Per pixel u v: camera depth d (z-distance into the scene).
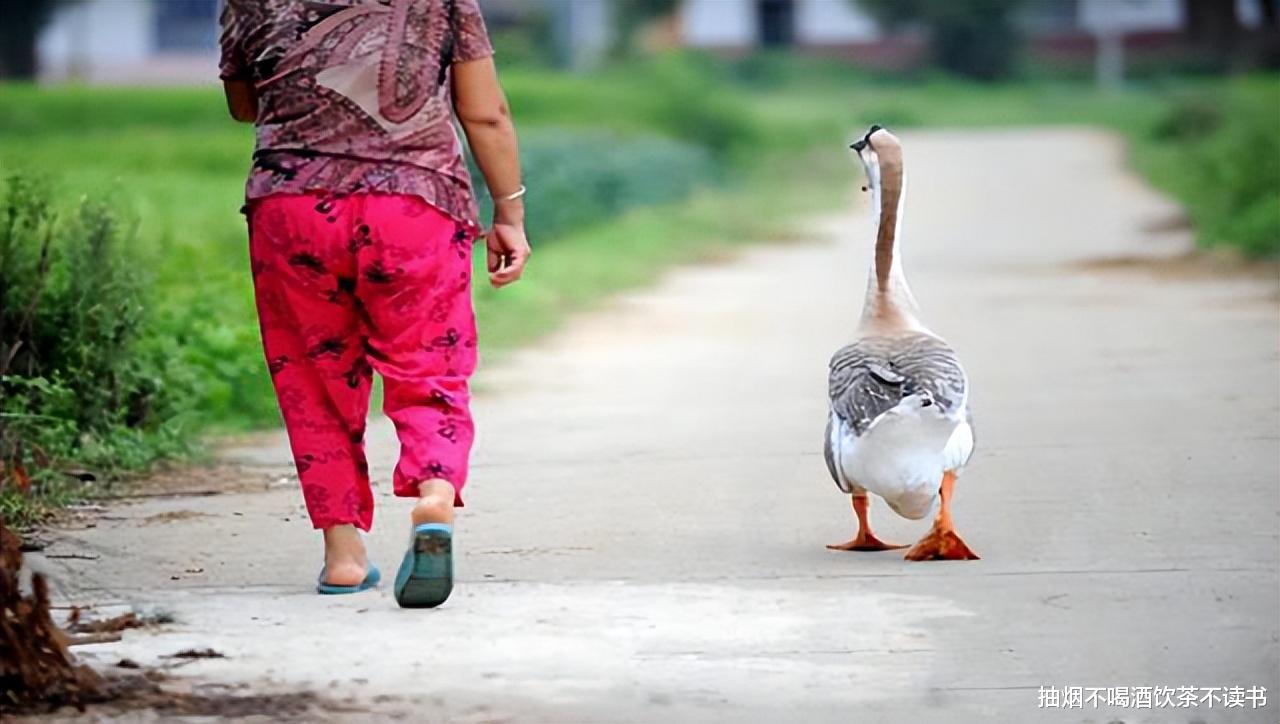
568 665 12.31
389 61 13.48
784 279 44.72
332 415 14.17
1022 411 23.45
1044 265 45.50
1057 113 123.94
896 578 14.84
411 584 13.50
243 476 20.27
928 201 68.81
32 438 19.44
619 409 24.94
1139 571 14.96
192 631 13.12
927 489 15.15
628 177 67.38
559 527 17.06
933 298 38.34
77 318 20.81
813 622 13.44
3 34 125.25
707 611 13.75
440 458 13.52
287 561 15.66
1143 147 91.06
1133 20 152.62
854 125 113.81
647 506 18.09
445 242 13.69
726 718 11.30
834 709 11.49
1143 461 19.83
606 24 143.38
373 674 12.08
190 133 78.44
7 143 69.00
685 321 35.91
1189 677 12.16
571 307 38.06
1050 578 14.77
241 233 40.66
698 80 100.19
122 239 25.61
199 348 24.89
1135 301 36.44
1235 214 50.00
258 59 13.62
